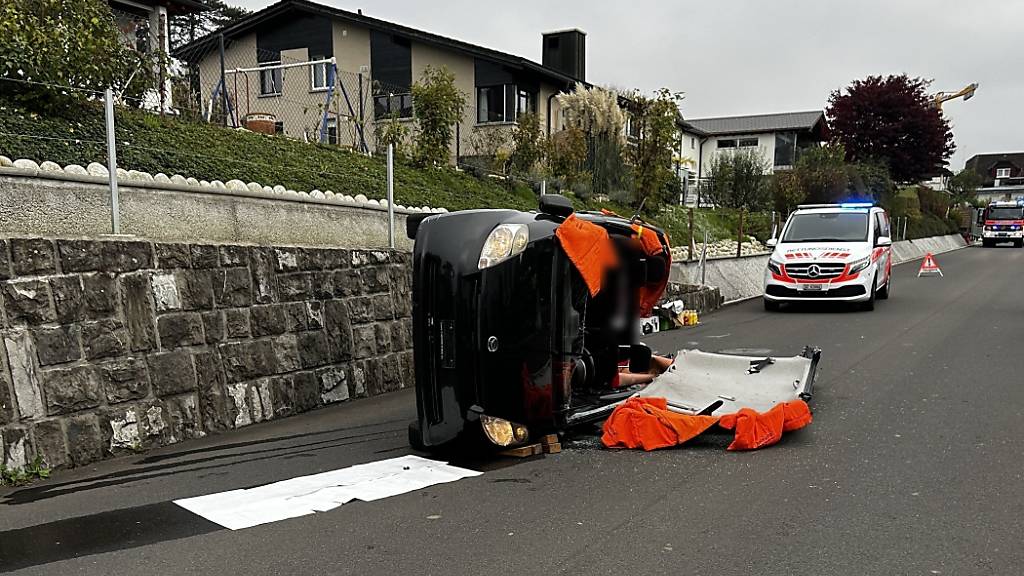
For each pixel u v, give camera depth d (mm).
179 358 6508
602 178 22578
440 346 5434
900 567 3625
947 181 71750
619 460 5457
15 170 7270
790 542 3938
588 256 5684
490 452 5738
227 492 5004
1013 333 11086
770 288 15016
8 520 4551
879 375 8234
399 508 4594
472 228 5516
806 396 6422
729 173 31812
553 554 3855
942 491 4660
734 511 4391
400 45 26641
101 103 11047
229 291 7016
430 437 5508
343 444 6273
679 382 6801
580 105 23391
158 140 11258
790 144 46812
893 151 44594
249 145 13141
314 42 27312
